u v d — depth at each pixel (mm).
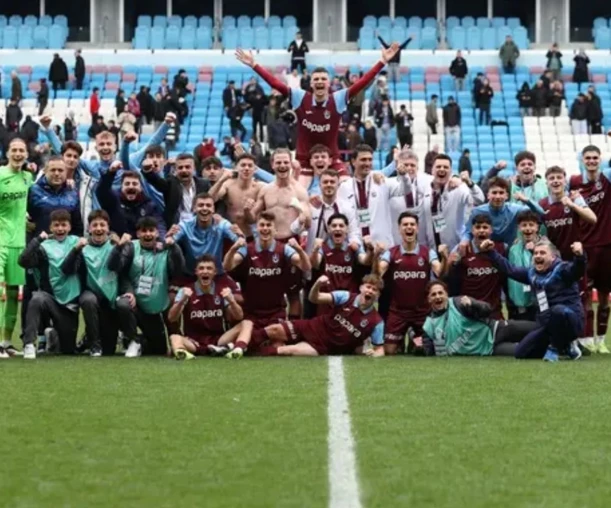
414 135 41031
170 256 14672
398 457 8391
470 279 14961
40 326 14875
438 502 7223
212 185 16094
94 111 38812
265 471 7992
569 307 14102
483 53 45094
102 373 12641
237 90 40750
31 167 15109
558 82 42031
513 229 15164
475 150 40469
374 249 14828
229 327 14781
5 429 9398
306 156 16750
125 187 15102
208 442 8875
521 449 8672
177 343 14453
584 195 15500
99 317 14734
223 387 11523
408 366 13320
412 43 45625
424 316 15133
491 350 14719
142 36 45844
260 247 14781
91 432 9266
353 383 11797
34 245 14594
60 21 46500
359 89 16734
